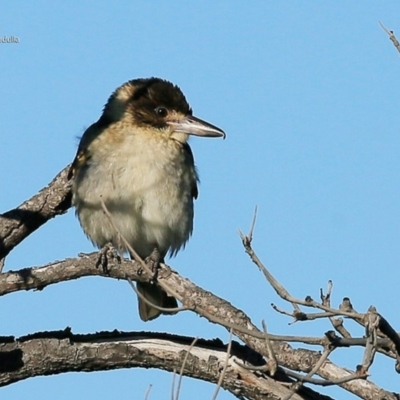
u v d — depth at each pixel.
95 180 13.46
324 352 8.45
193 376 10.82
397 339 9.08
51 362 10.84
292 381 10.44
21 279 11.14
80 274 11.45
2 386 10.94
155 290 13.96
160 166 13.61
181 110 14.10
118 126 13.91
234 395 10.67
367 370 8.26
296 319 8.32
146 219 13.59
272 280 8.31
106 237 13.69
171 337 11.00
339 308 8.58
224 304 10.86
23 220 13.30
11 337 10.96
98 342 10.97
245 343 10.58
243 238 8.35
